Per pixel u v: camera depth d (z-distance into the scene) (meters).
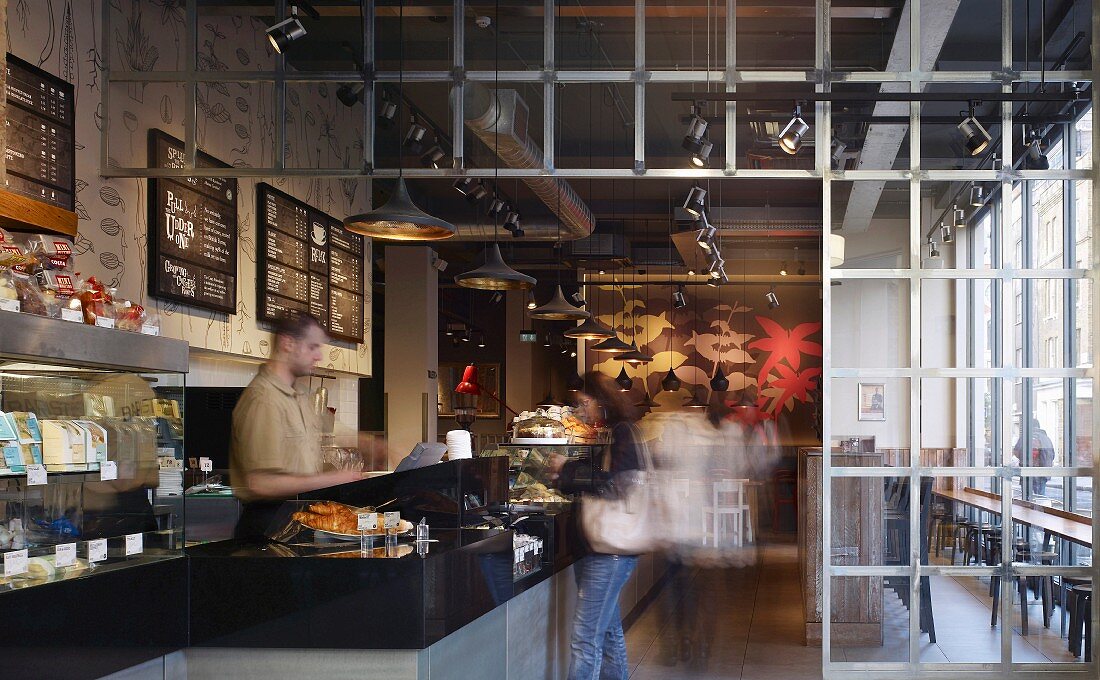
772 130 6.64
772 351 16.81
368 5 5.59
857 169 5.43
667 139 10.22
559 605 5.29
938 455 5.31
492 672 4.13
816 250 15.55
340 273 8.88
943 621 5.23
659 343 17.08
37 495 2.66
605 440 7.84
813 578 6.51
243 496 3.98
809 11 5.71
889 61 5.61
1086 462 5.26
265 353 7.33
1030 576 5.21
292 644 3.38
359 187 9.66
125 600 3.00
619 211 13.26
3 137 2.51
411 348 12.55
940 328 5.36
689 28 6.82
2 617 2.45
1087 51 5.37
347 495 4.14
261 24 7.34
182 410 3.36
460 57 5.58
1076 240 5.34
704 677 5.66
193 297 6.18
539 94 8.70
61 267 3.01
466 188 8.39
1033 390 5.30
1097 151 5.27
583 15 6.30
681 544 10.60
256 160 7.21
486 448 6.12
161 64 5.96
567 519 5.50
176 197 6.00
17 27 4.57
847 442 5.37
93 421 2.92
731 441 14.12
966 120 5.27
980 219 5.35
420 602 3.34
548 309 8.21
